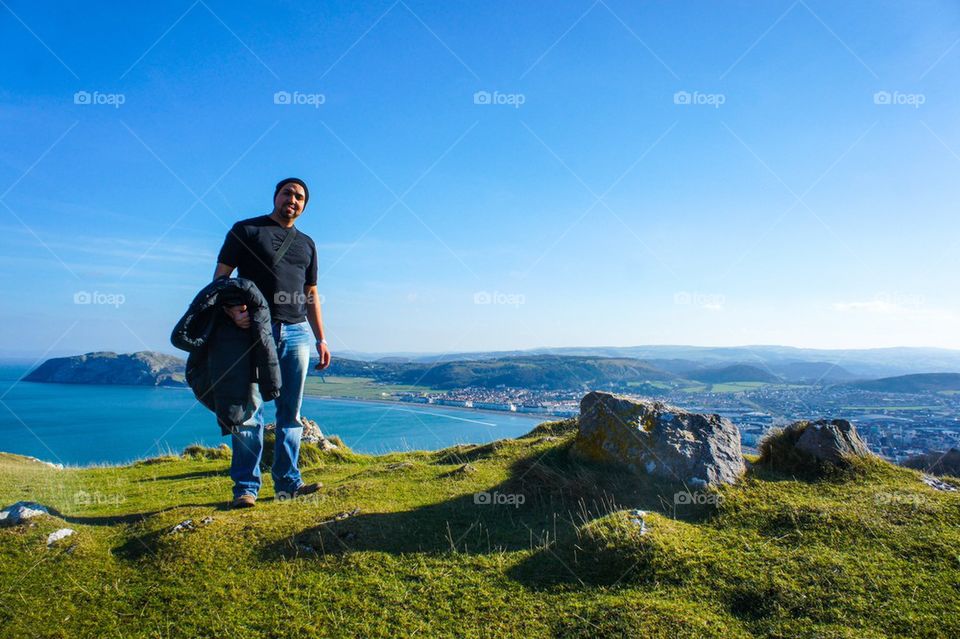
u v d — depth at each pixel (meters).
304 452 10.48
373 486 6.79
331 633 3.69
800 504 5.15
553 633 3.64
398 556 4.72
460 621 3.79
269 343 5.75
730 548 4.48
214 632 3.73
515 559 4.66
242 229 6.14
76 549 4.76
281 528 5.10
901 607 3.52
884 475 6.13
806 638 3.33
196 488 7.64
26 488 7.62
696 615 3.65
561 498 6.07
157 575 4.42
